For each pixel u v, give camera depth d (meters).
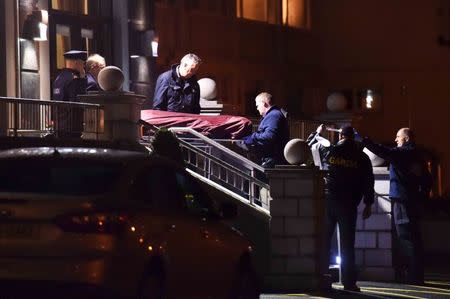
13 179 22.30
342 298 33.72
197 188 25.59
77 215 21.45
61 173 22.38
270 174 36.28
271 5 75.31
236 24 70.88
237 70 70.81
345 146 36.41
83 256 21.36
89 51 51.56
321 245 36.38
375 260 41.22
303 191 36.19
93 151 23.47
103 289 21.41
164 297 22.95
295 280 35.97
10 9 43.97
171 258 23.16
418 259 39.84
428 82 83.88
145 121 39.06
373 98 83.56
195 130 41.66
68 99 39.53
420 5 83.62
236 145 42.69
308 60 80.19
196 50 66.38
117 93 37.72
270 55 74.75
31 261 21.38
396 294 35.41
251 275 27.64
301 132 51.41
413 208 39.91
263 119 40.03
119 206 21.91
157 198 23.38
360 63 83.06
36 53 46.06
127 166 22.88
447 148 83.75
